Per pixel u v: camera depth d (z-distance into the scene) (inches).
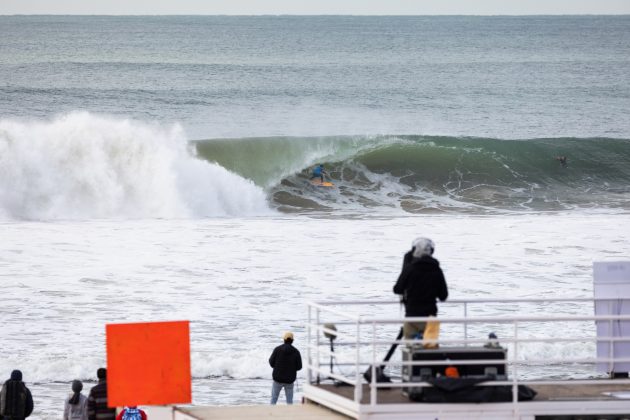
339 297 3663.9
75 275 4018.2
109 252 4547.2
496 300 1537.9
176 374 1454.2
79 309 3462.1
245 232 5231.3
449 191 7308.1
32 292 3705.7
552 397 1396.4
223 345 3004.4
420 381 1343.5
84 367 2790.4
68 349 2945.4
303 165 7500.0
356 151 7770.7
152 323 1446.9
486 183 7554.1
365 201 6830.7
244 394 2593.5
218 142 7396.7
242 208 6304.1
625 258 4507.9
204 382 2716.5
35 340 3046.3
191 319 3329.2
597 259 4485.7
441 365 1359.5
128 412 1819.6
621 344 1515.7
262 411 1492.4
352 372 2511.1
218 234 5147.6
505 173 7755.9
